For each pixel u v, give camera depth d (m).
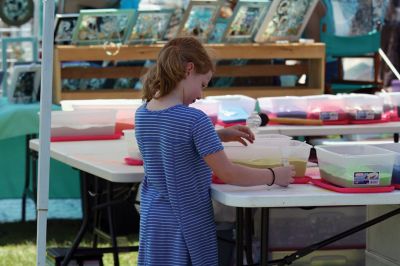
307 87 8.37
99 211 5.96
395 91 7.60
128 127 6.07
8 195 8.04
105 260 6.70
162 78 3.93
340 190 3.75
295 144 4.27
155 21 7.90
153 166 3.92
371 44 8.59
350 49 8.61
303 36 8.85
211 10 7.95
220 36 8.12
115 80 8.22
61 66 7.91
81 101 6.42
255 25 8.12
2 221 8.12
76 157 4.95
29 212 8.52
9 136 7.61
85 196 5.21
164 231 3.84
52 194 8.03
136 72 8.11
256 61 8.48
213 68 4.02
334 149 4.03
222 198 3.74
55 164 8.01
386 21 8.62
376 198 3.70
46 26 4.10
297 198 3.66
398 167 3.85
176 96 3.95
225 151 4.08
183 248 3.80
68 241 7.23
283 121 6.35
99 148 5.38
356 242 4.98
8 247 7.15
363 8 8.55
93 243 6.04
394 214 4.05
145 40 7.95
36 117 7.64
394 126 6.26
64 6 8.16
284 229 4.92
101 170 4.46
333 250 4.96
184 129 3.81
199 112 3.85
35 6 9.55
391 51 8.70
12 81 8.03
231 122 6.30
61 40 7.89
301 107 6.45
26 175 7.85
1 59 9.55
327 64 8.94
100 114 5.84
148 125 3.91
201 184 3.87
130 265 6.60
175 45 3.95
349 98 6.45
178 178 3.83
